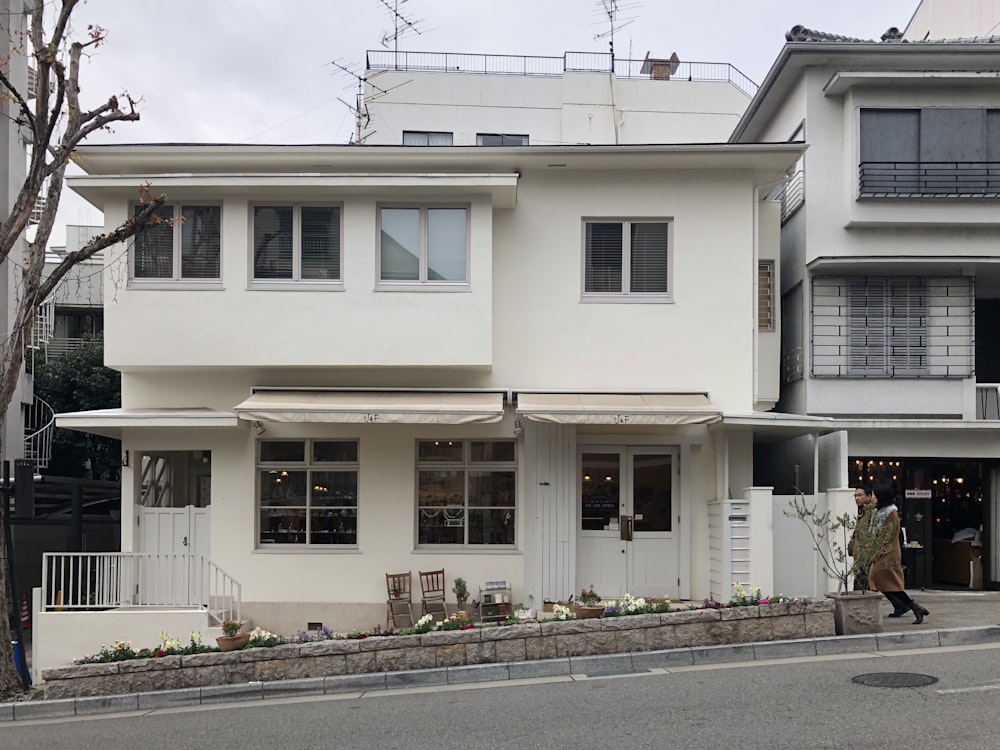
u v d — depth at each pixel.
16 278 20.95
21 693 10.80
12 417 21.83
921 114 16.31
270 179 13.73
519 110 29.81
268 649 10.07
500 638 10.21
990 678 8.66
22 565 17.61
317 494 14.55
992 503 16.67
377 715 8.38
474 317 13.91
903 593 11.84
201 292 14.02
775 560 13.46
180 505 14.89
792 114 17.70
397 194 14.04
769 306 16.59
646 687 8.96
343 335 13.93
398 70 29.78
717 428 14.20
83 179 13.71
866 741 6.73
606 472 14.51
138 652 10.48
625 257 14.77
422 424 14.42
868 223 16.23
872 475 16.97
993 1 19.19
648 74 31.28
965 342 16.36
